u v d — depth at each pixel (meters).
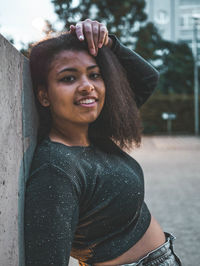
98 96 1.06
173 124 19.84
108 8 7.46
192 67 24.08
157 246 1.12
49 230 0.83
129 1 7.84
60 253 0.84
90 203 0.98
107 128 1.18
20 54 0.91
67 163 0.91
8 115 0.75
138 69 1.41
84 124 1.07
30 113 1.01
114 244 1.03
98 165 1.02
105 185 1.00
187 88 24.66
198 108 19.92
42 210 0.84
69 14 3.51
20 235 0.82
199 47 33.50
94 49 1.01
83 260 1.07
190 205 4.93
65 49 1.00
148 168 8.28
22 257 0.83
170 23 31.98
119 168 1.06
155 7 31.33
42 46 1.03
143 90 1.47
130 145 1.24
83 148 1.04
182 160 9.57
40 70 1.03
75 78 1.01
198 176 7.13
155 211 4.68
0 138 0.69
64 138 1.06
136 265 1.03
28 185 0.89
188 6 33.50
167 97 19.83
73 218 0.90
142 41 8.66
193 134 19.55
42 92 1.07
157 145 13.62
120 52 1.34
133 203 1.04
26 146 0.92
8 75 0.77
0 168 0.68
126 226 1.05
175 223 4.18
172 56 22.73
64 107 1.01
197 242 3.56
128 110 1.21
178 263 1.22
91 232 1.01
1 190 0.68
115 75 1.11
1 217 0.68
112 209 1.00
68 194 0.87
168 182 6.58
